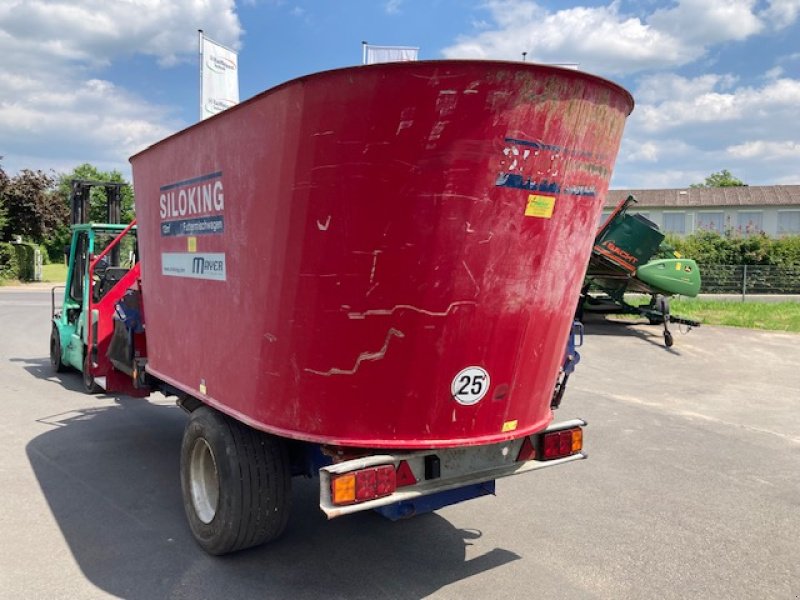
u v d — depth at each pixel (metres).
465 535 4.68
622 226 14.43
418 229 3.20
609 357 12.51
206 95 9.97
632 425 7.91
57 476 5.62
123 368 6.60
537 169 3.37
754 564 4.32
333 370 3.39
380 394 3.38
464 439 3.58
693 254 32.47
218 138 3.95
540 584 3.98
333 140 3.21
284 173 3.39
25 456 6.14
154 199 4.96
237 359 3.88
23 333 14.56
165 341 4.94
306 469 4.04
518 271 3.47
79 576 3.89
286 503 4.04
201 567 4.05
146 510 4.92
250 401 3.77
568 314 3.93
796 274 28.83
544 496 5.52
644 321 16.83
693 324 14.55
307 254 3.35
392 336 3.31
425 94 3.09
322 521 4.86
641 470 6.25
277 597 3.72
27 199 34.16
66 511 4.87
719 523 5.00
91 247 8.62
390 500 3.38
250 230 3.68
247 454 3.91
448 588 3.89
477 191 3.23
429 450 3.60
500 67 3.10
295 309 3.43
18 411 7.86
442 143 3.14
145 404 8.37
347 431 3.43
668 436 7.47
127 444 6.59
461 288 3.32
